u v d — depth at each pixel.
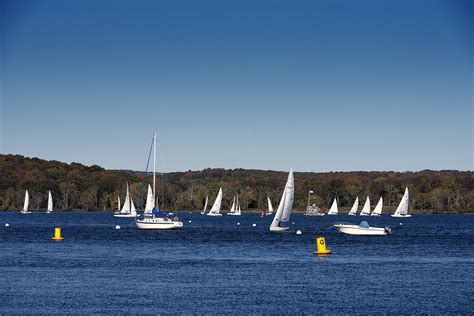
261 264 75.12
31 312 45.34
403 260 81.25
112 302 49.06
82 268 69.81
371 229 137.50
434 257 86.25
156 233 143.00
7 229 162.62
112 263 75.44
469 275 65.25
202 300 50.19
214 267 71.69
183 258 82.44
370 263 76.88
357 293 53.56
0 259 78.75
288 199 139.25
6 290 54.16
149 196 158.50
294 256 86.00
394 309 46.97
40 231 152.38
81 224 197.88
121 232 146.00
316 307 47.62
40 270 67.62
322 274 65.62
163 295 52.31
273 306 48.00
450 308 47.34
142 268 70.44
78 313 45.16
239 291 54.41
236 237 129.75
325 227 183.38
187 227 181.25
